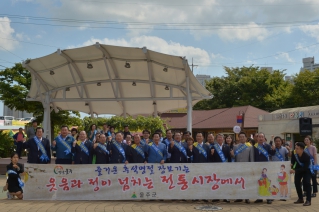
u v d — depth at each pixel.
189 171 9.92
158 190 9.91
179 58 14.14
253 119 33.88
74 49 14.38
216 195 9.85
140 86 17.83
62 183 10.06
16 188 10.28
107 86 17.92
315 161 11.16
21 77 22.23
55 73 16.00
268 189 9.81
